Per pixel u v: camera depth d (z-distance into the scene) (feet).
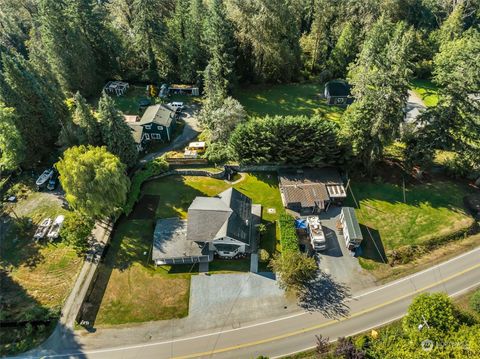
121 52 221.87
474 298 110.52
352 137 149.79
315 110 203.21
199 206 133.18
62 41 195.00
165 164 164.35
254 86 225.76
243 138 155.94
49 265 129.49
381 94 138.31
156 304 116.88
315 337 107.76
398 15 257.14
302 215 144.77
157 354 104.99
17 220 145.07
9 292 121.60
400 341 98.53
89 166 129.39
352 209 138.62
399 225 139.03
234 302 117.39
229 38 197.67
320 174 155.22
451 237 134.41
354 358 96.78
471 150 145.79
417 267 126.21
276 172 163.73
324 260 128.77
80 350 106.42
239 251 130.52
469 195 149.69
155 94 220.84
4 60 150.20
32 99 160.04
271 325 111.24
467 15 269.44
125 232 139.95
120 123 152.05
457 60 148.56
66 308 116.47
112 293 120.26
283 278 118.83
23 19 287.89
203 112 183.93
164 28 218.38
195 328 110.93
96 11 215.51
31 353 106.32
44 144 168.35
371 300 116.98
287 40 212.23
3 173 167.12
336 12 240.12
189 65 216.74
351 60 227.81
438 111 143.43
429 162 152.87
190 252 124.98
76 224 132.46
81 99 146.30
